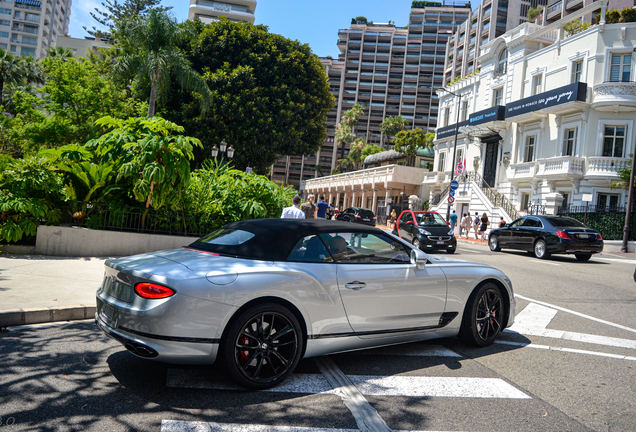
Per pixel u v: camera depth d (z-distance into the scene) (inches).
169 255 154.9
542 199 1027.9
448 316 182.1
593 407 135.0
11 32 3779.5
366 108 4151.1
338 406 129.1
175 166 375.6
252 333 137.0
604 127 938.7
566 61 1008.2
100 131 1000.2
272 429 113.1
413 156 1867.6
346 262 160.4
